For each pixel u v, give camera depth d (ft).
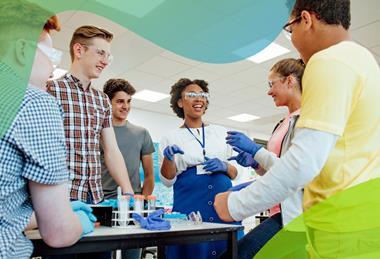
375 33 10.76
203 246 4.76
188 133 5.71
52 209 2.01
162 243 2.86
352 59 2.13
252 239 3.56
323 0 2.39
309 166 1.97
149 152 7.78
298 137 2.05
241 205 2.15
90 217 2.89
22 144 1.76
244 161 4.70
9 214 1.81
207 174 5.22
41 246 2.22
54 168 1.93
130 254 6.91
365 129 2.12
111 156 4.89
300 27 2.52
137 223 3.41
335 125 1.96
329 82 2.02
